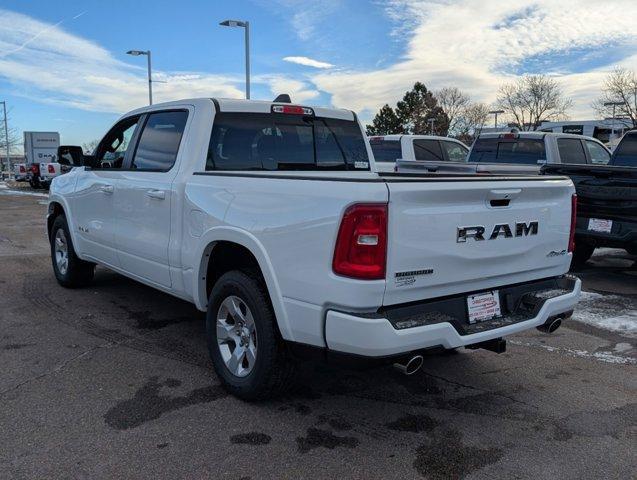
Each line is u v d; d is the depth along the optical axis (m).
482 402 3.80
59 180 6.46
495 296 3.51
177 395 3.79
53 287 6.61
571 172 7.27
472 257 3.25
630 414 3.65
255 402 3.68
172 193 4.23
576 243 7.76
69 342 4.76
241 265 3.92
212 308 3.90
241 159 4.45
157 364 4.31
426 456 3.10
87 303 5.95
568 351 4.85
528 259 3.62
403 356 3.02
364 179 2.92
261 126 4.58
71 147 5.62
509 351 4.83
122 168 5.12
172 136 4.54
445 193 3.06
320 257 3.02
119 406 3.60
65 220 6.30
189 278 4.12
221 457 3.04
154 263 4.57
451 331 3.08
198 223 3.94
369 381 4.11
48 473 2.85
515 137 10.34
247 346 3.70
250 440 3.22
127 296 6.24
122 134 5.33
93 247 5.66
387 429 3.39
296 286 3.17
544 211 3.66
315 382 4.07
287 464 2.99
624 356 4.75
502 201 3.40
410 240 2.96
